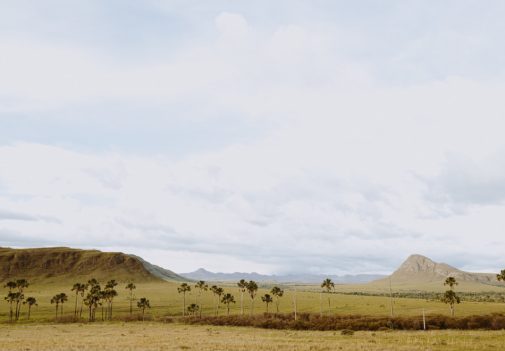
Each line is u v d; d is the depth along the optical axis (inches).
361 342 2059.5
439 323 3356.3
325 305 6338.6
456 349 1712.6
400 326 3316.9
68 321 5027.1
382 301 6860.2
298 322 3572.8
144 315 5723.4
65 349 1795.0
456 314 4606.3
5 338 2536.9
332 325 3388.3
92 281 7381.9
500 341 2027.6
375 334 2655.0
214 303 7155.5
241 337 2460.6
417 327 3284.9
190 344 1990.7
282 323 3599.9
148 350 1749.5
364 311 5383.9
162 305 6904.5
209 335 2655.0
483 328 3230.8
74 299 7819.9
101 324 4399.6
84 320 5187.0
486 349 1713.8
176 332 2999.5
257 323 3752.5
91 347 1877.5
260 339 2301.9
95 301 5575.8
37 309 6446.9
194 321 4286.4
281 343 2011.6
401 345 1871.3
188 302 7268.7
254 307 6550.2
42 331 3265.3
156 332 3004.4
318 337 2455.7
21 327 3969.0
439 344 1910.7
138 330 3267.7
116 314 6058.1
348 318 3777.1
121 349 1777.8
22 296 5949.8
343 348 1777.8
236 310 6279.5
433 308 5472.4
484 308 5364.2
